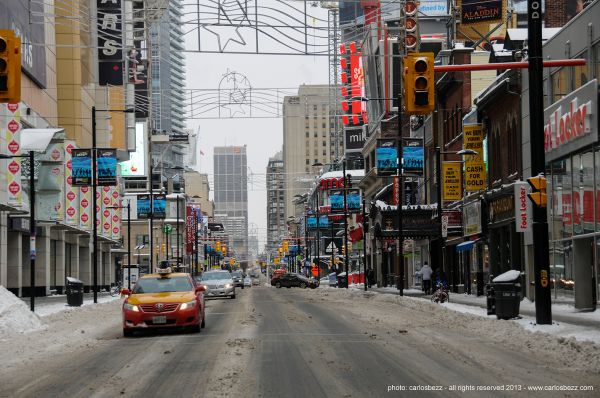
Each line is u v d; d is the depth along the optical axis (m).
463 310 35.09
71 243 80.19
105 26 37.91
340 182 136.38
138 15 40.03
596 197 33.12
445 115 66.31
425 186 74.69
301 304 46.91
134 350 20.73
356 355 18.44
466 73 59.91
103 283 102.06
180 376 15.38
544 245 24.28
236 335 24.50
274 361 17.45
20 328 26.67
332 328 26.95
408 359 17.56
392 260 96.88
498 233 50.97
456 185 53.06
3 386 14.72
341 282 90.19
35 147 54.81
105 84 95.44
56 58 82.62
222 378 14.88
